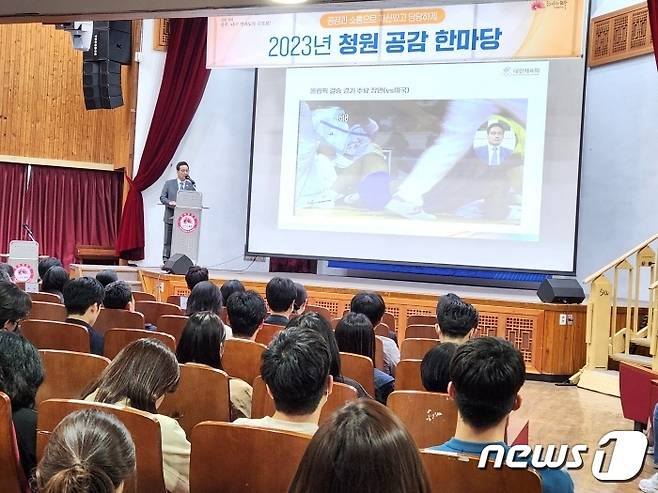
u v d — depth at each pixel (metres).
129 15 4.57
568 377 7.09
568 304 7.08
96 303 4.01
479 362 1.82
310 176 9.22
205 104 10.26
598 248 8.61
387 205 8.85
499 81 8.32
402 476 1.01
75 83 10.37
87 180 10.45
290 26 8.54
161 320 4.25
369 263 8.92
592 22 8.82
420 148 8.70
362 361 3.23
